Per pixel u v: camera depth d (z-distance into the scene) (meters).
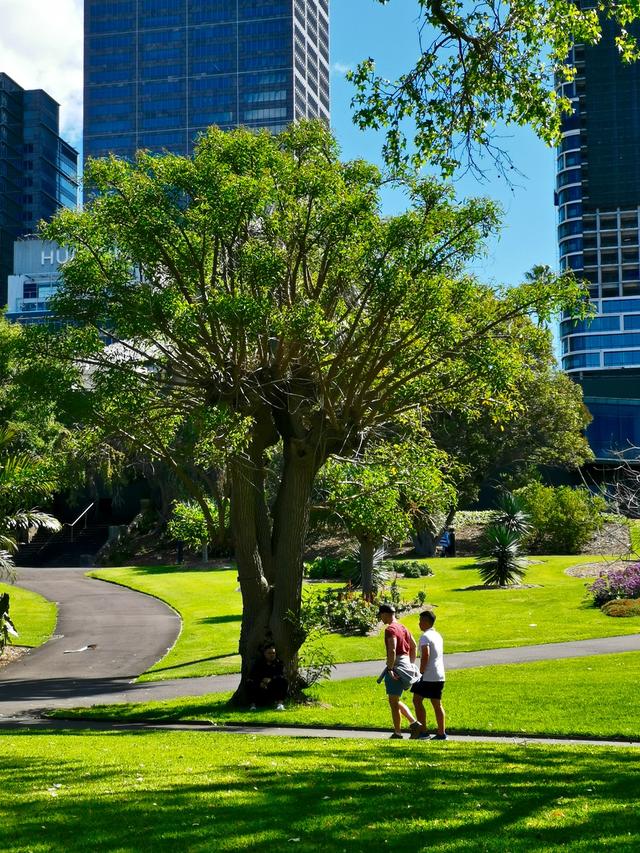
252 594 18.25
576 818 7.39
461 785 9.02
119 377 16.83
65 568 61.91
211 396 17.73
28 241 190.62
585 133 146.38
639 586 32.53
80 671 25.22
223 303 15.63
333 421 17.55
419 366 18.56
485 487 77.38
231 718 16.50
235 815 7.71
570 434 59.53
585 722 14.30
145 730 15.59
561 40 12.02
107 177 17.23
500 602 34.88
